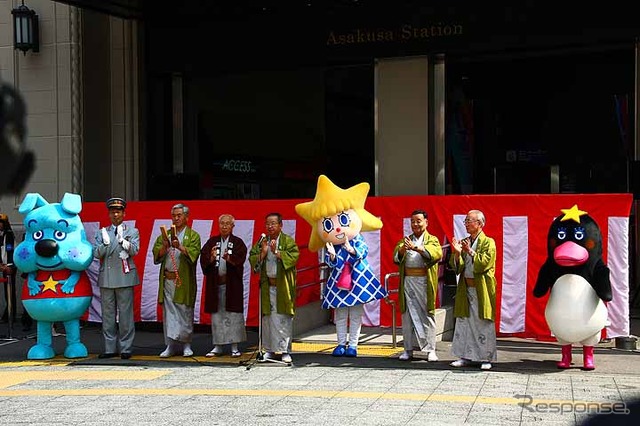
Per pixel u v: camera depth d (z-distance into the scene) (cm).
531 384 857
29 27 1459
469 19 1353
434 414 734
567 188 1405
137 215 1234
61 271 1041
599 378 884
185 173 1553
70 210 1049
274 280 995
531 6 1318
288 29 1471
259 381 891
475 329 934
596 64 1368
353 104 1469
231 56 1509
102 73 1534
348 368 959
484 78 1421
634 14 1267
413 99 1405
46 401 814
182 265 1040
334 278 1018
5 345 1177
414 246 965
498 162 1429
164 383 890
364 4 1418
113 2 1432
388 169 1425
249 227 1194
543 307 1053
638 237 1323
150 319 1221
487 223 1081
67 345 1089
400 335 1170
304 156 1513
